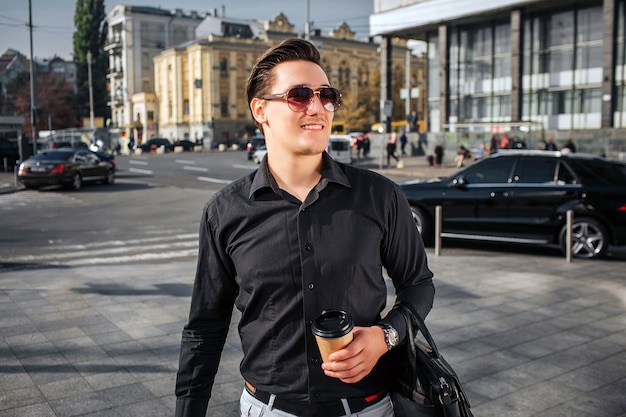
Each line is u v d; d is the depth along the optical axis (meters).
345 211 1.85
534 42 35.16
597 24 32.56
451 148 36.94
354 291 1.83
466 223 10.42
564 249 9.72
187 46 70.75
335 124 56.56
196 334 2.00
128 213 15.79
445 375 1.83
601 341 5.43
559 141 30.92
